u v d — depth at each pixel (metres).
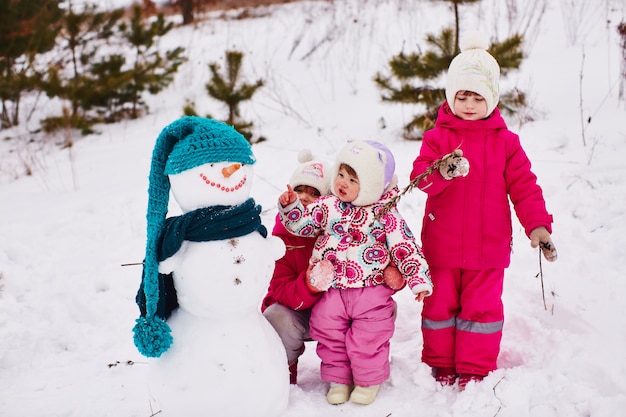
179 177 2.60
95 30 10.41
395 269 2.95
